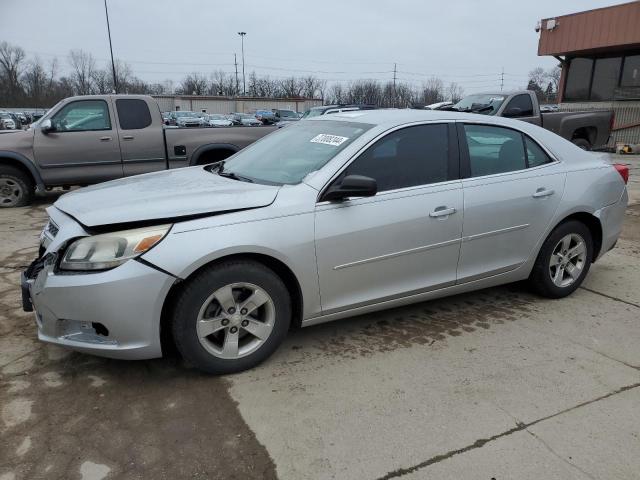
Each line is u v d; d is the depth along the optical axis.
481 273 4.06
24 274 3.21
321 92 86.56
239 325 3.21
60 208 3.37
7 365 3.36
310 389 3.14
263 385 3.17
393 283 3.68
